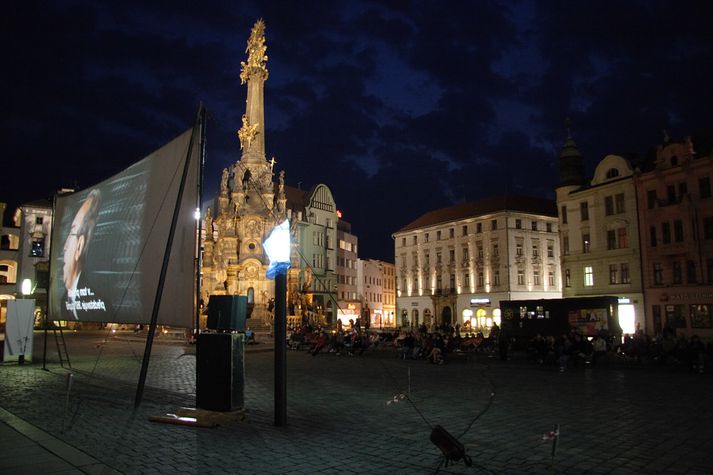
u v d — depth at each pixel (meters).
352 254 99.19
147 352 12.15
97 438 9.41
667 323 42.94
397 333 45.47
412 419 11.45
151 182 14.23
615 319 31.95
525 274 72.50
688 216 41.59
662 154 44.44
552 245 75.94
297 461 8.09
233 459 8.17
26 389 15.30
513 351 35.41
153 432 9.94
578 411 12.66
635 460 8.26
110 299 14.70
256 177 63.66
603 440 9.58
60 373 19.50
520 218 73.38
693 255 41.16
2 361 23.56
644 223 45.22
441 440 7.21
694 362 22.42
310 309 60.44
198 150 13.21
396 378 19.62
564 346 24.25
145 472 7.46
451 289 78.94
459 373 21.78
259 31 67.25
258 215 61.78
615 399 14.65
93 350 31.86
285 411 10.58
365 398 14.52
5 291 67.19
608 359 27.95
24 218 68.31
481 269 74.88
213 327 11.71
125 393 14.79
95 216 16.31
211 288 62.84
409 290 87.19
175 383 17.12
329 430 10.27
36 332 55.44
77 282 16.70
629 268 46.38
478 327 74.31
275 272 10.89
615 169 48.84
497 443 9.34
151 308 13.41
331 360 28.16
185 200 13.04
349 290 96.69
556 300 33.94
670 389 16.88
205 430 10.16
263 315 57.69
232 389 11.22
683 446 9.15
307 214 84.44
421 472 7.59
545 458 8.37
